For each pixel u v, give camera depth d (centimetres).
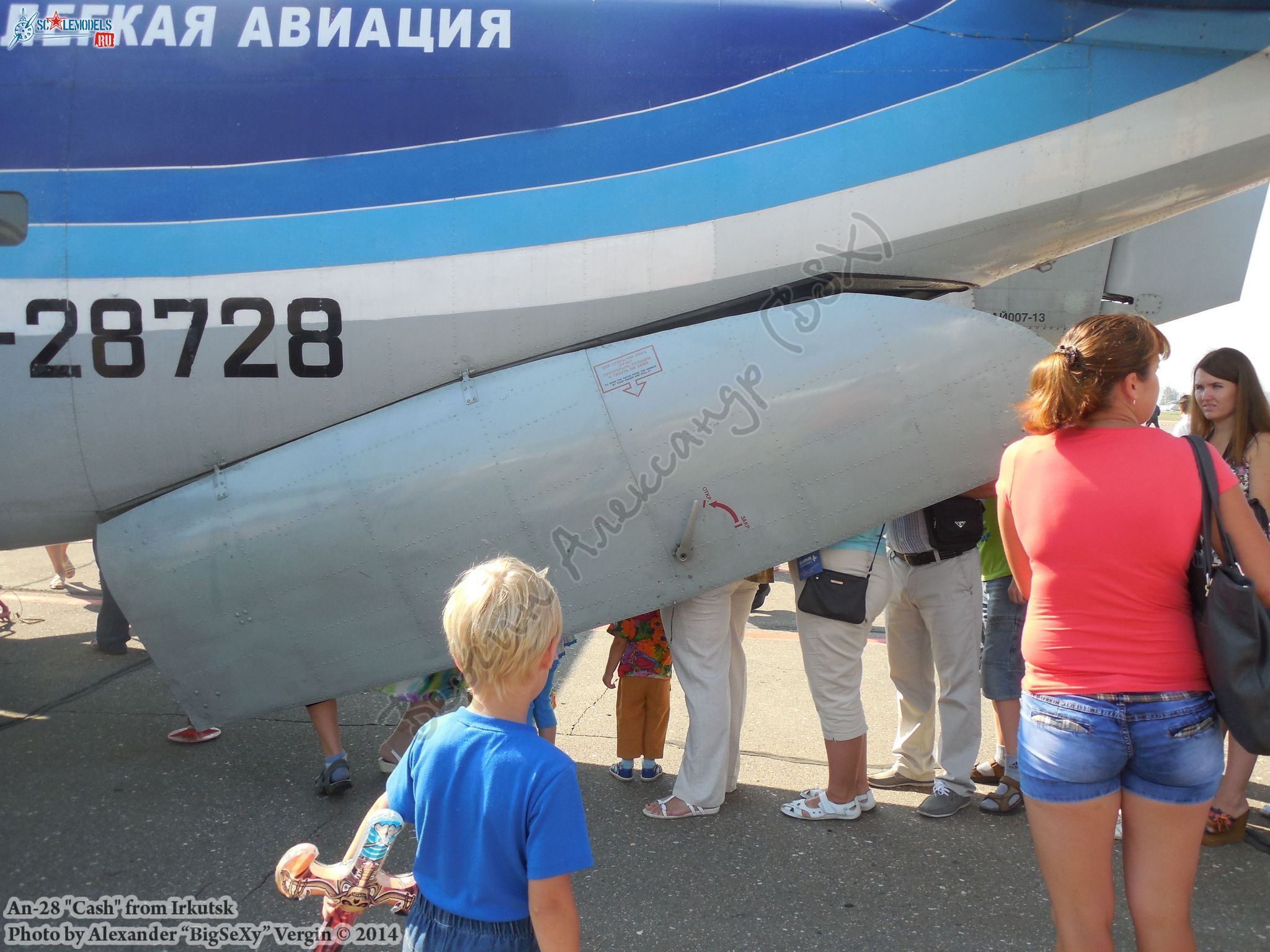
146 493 311
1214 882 267
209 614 299
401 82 300
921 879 267
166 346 296
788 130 300
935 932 240
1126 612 167
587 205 297
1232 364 280
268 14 304
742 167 298
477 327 297
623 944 233
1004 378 284
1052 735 171
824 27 306
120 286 295
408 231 296
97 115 298
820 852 282
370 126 298
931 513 294
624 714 330
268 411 300
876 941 236
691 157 298
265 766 345
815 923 244
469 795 130
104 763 346
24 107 299
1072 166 301
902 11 307
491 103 299
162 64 301
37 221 296
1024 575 198
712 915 247
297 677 303
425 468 291
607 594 293
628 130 298
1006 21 302
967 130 300
